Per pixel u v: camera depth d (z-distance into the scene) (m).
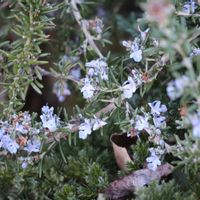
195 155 0.81
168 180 0.87
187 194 0.84
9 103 0.87
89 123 0.86
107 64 0.90
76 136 0.89
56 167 0.90
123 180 0.86
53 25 0.90
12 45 0.90
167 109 0.89
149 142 0.88
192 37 0.84
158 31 0.75
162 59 0.85
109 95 0.88
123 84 0.86
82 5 0.98
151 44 0.86
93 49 0.94
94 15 1.14
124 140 0.91
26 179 0.89
